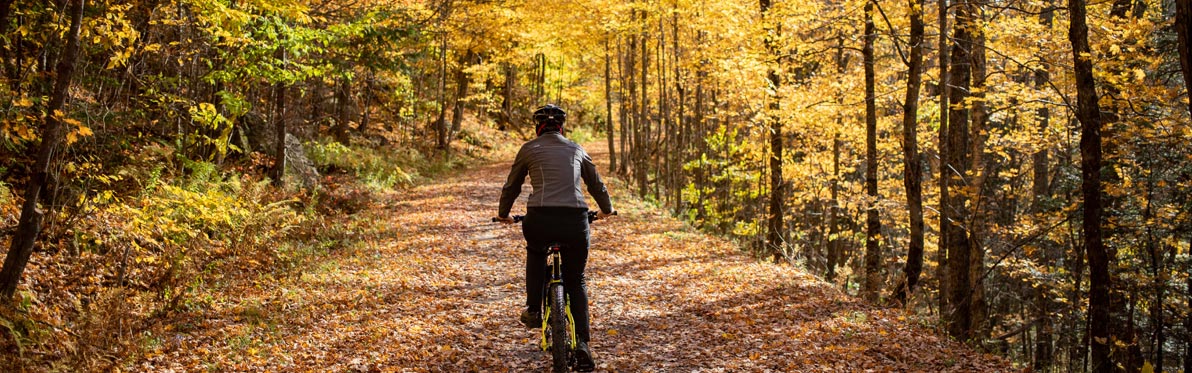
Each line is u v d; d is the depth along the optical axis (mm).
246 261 8875
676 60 18719
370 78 25578
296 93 19453
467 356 5980
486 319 7320
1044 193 14508
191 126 12445
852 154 18297
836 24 11570
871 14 10672
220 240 9320
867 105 11195
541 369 5711
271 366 5523
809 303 8289
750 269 10492
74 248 7801
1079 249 10180
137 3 8477
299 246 10477
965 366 6098
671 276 9922
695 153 23766
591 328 7105
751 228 17734
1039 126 12766
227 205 9375
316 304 7582
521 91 46156
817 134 16906
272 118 18406
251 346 5992
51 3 7344
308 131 21125
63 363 5246
